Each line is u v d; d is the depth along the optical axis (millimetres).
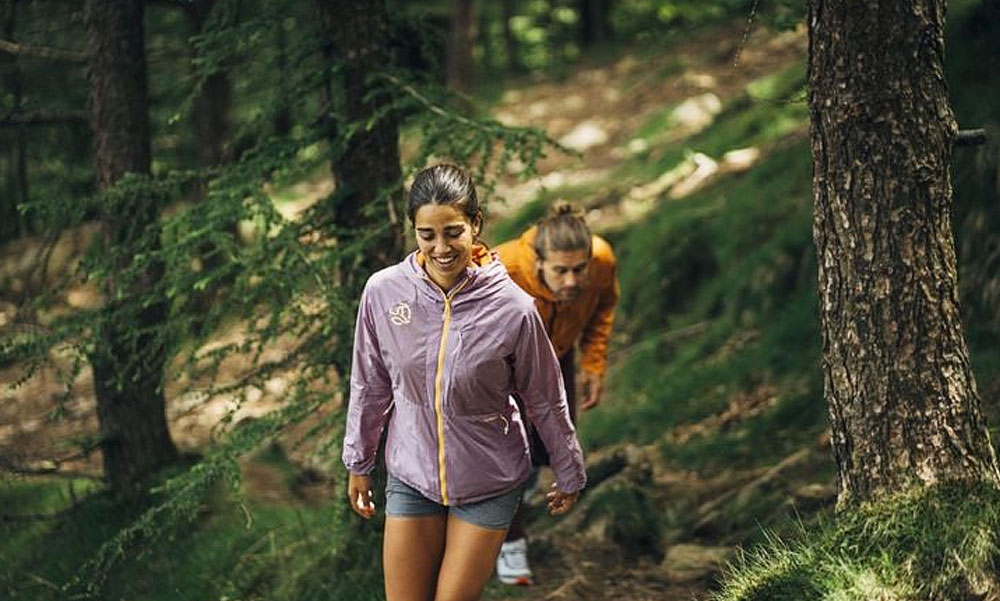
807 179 10117
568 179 14711
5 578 6910
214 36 5645
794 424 7004
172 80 8023
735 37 18500
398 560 3826
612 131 16438
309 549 6230
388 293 3654
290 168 5660
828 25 3896
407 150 13234
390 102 5719
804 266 8633
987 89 7500
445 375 3605
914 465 3871
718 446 7035
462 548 3738
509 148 5215
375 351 3738
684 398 8156
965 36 8055
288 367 5742
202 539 6766
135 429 7281
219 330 6066
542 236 4746
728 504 5875
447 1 19203
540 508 6512
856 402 3959
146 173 7102
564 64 23047
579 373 9195
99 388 7289
